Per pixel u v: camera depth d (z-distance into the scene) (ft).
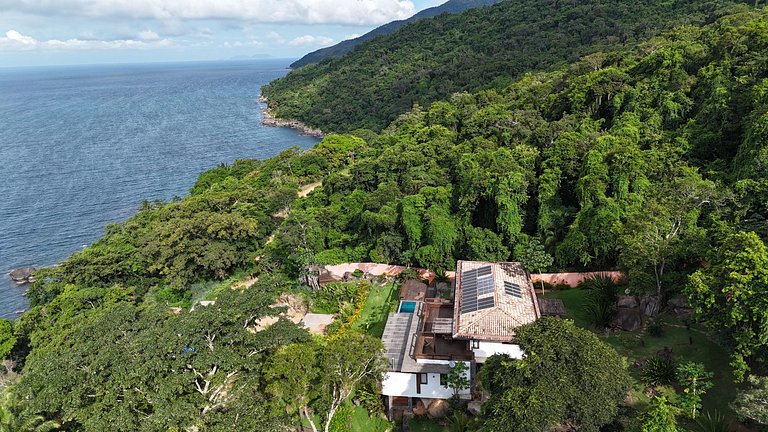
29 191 378.73
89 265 196.13
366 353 102.32
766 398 77.25
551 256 156.56
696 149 168.86
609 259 153.17
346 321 149.69
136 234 234.99
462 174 195.52
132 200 359.05
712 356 107.14
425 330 124.47
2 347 156.25
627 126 192.65
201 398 94.17
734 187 127.75
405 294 154.20
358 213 214.90
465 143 242.17
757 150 134.82
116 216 328.70
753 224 111.14
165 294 196.65
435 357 111.24
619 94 218.59
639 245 117.70
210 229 201.77
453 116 322.14
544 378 77.15
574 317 133.90
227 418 89.51
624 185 155.43
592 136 193.57
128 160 472.44
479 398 110.52
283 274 195.93
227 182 316.60
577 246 152.46
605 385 76.38
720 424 86.69
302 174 326.85
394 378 112.16
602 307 125.59
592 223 152.15
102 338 98.63
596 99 229.86
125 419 84.84
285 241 200.13
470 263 145.79
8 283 247.29
